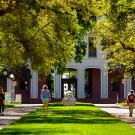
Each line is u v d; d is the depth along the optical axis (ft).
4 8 112.57
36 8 113.19
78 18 138.41
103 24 200.75
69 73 391.45
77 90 389.60
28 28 150.71
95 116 168.35
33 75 383.04
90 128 114.01
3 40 157.89
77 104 282.15
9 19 149.18
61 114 178.91
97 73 395.55
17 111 210.18
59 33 149.79
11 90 366.84
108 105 304.50
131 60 198.70
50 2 127.54
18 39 155.94
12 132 104.99
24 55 159.33
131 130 109.81
